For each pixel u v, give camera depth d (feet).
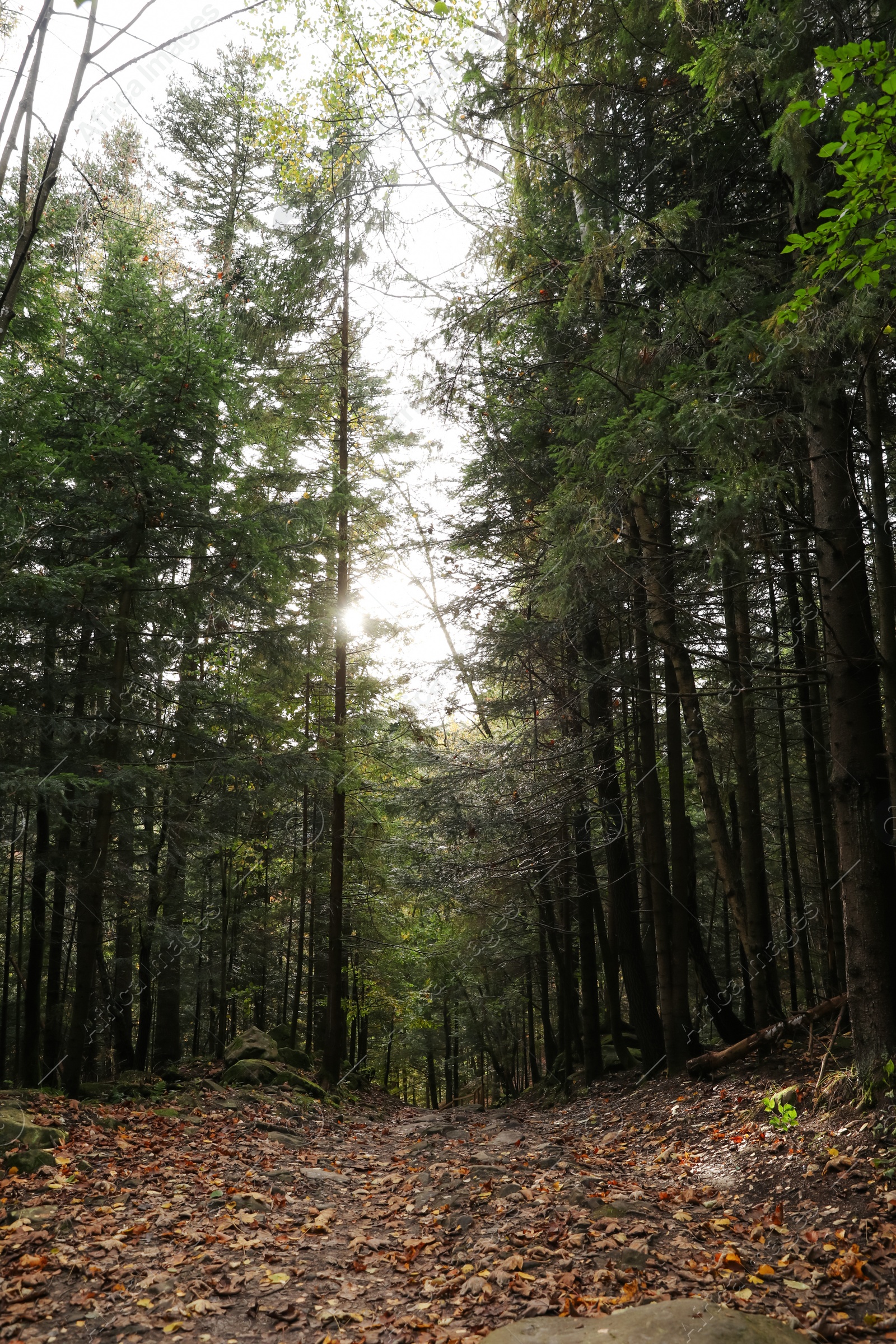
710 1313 13.57
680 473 27.78
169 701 40.60
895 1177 18.92
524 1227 18.78
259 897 68.33
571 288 25.91
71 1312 15.23
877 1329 13.67
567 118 28.94
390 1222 21.50
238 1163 27.09
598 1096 46.03
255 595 41.24
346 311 55.77
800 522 25.67
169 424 36.99
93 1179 22.84
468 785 47.37
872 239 17.71
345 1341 14.25
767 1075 32.73
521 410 40.88
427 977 75.72
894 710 22.97
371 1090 75.00
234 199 61.72
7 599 32.12
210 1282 16.56
